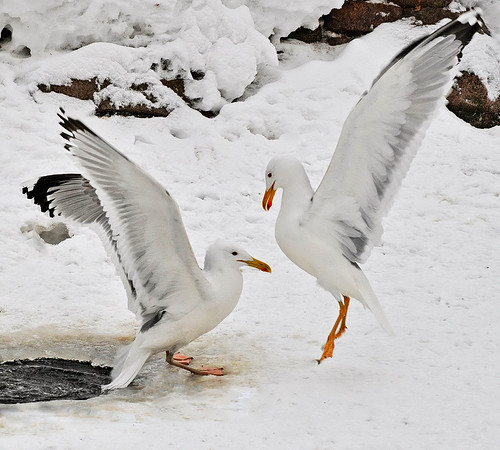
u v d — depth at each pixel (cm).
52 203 1078
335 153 992
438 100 989
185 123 1656
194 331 1016
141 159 1557
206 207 1473
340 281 1041
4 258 1309
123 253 1000
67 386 1021
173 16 1727
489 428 879
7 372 1049
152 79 1672
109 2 1675
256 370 1033
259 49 1750
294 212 1047
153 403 955
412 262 1326
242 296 1232
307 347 1093
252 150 1620
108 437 865
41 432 875
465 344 1080
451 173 1595
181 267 988
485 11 1952
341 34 1902
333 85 1759
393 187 1020
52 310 1195
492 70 1814
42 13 1659
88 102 1642
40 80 1633
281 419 908
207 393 976
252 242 1392
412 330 1123
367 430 881
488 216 1466
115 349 1106
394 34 1855
